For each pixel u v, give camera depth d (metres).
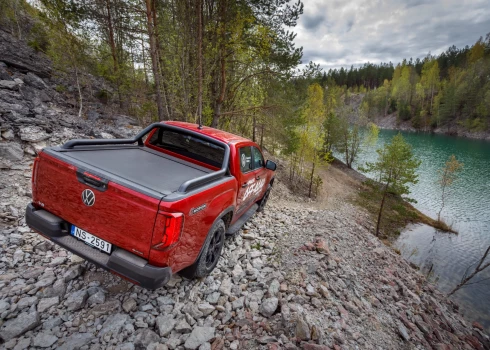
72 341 2.37
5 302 2.65
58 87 14.18
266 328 3.02
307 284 4.17
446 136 101.94
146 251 2.32
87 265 3.46
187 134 4.20
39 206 2.89
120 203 2.38
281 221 6.94
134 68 17.42
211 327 2.83
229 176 3.76
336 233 7.75
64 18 12.57
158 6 12.78
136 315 2.80
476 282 17.17
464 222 30.50
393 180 24.16
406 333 4.66
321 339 3.03
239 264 4.30
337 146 54.50
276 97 14.73
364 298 5.02
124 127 13.45
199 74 11.59
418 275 10.66
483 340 8.00
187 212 2.48
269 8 12.86
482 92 102.06
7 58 13.67
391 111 140.75
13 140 6.98
